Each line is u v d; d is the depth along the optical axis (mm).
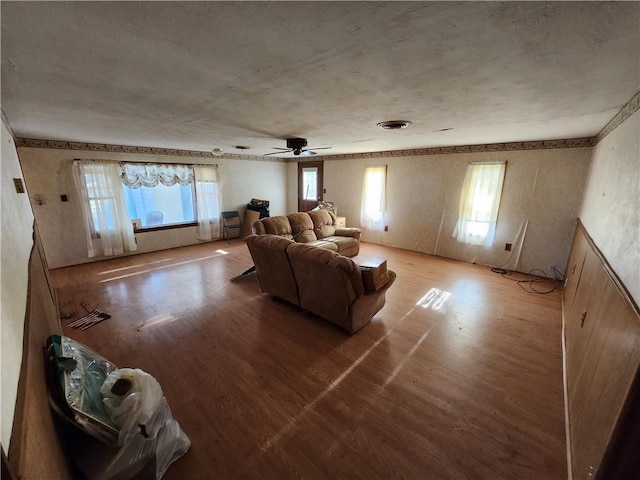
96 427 1142
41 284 2014
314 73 1514
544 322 2857
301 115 2475
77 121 2727
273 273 3141
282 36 1113
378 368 2176
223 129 3168
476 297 3455
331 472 1417
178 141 4230
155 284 3857
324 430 1648
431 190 5160
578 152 3660
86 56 1283
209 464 1454
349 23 1014
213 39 1129
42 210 4262
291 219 4863
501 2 879
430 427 1662
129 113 2414
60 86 1699
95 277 4105
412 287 3766
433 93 1847
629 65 1345
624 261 1421
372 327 2768
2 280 824
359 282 2465
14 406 693
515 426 1665
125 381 1312
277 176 7492
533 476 1391
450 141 4109
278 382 2027
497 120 2604
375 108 2211
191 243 6102
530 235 4184
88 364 1429
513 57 1297
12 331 804
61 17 949
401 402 1847
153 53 1260
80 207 4562
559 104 2037
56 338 1365
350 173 6320
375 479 1383
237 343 2498
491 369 2160
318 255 2541
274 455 1502
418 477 1390
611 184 2055
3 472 498
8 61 1315
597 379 1387
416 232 5484
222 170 6410
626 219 1521
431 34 1093
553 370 2146
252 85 1698
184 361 2252
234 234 6781
